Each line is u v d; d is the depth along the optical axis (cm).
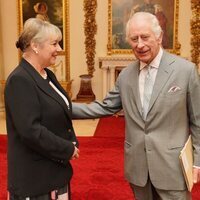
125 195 378
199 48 776
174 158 214
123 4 774
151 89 215
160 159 214
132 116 222
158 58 214
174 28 775
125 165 234
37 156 208
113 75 782
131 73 225
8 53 817
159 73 212
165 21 774
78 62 811
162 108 210
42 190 210
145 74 218
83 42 802
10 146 210
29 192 208
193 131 218
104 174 439
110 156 511
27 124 195
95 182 414
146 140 216
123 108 231
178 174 215
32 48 204
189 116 218
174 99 208
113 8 777
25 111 195
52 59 210
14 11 796
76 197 373
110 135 631
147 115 214
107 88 791
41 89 204
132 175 228
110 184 408
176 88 208
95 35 795
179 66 210
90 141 587
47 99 205
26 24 203
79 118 260
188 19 771
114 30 785
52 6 786
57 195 219
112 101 252
